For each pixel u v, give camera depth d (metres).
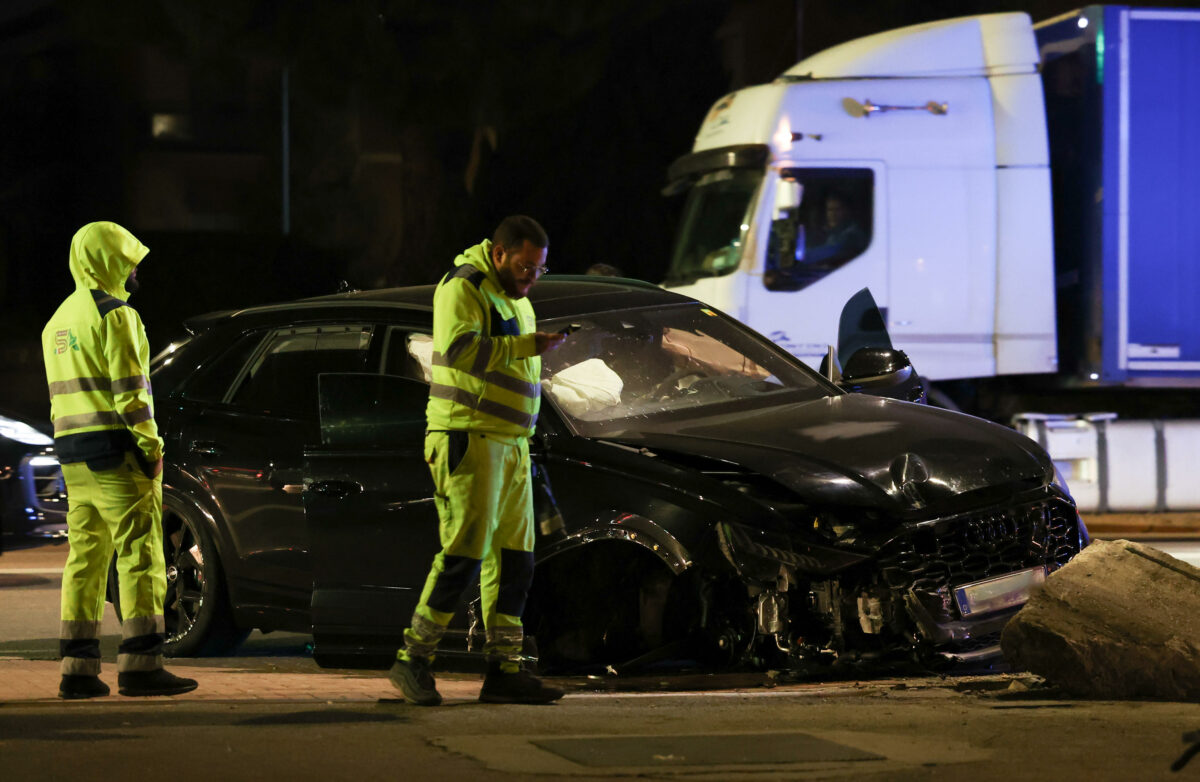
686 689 15.72
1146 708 13.69
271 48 69.19
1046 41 37.97
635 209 63.31
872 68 35.94
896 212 35.69
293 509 18.42
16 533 26.05
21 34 72.94
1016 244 36.19
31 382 69.19
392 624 17.08
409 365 18.05
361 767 11.30
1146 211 36.97
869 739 12.16
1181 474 38.44
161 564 15.45
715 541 15.41
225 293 76.88
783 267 35.31
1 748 12.11
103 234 15.16
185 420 19.59
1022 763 11.23
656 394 17.84
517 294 14.81
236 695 15.49
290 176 81.56
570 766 11.23
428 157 71.81
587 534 15.98
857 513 15.64
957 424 17.62
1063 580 15.20
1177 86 36.88
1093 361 36.94
